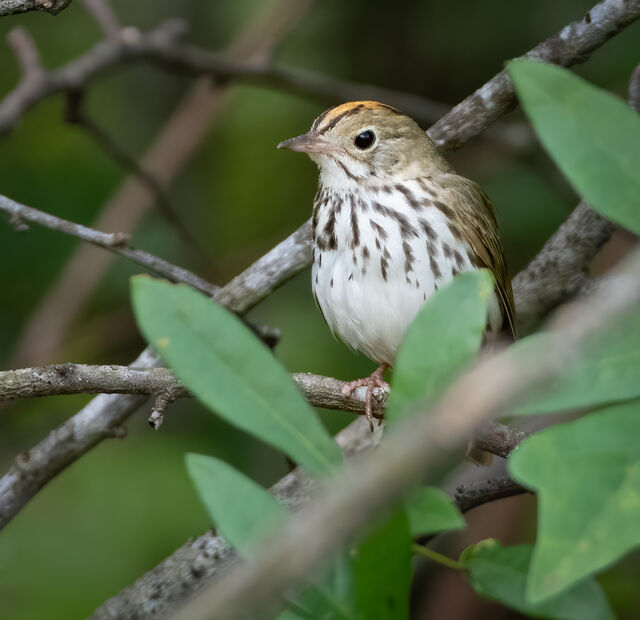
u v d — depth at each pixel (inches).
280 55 511.8
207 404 127.9
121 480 417.4
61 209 482.9
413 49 499.5
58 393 249.1
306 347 445.7
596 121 123.7
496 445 258.2
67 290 475.8
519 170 481.1
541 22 468.1
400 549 132.1
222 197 504.1
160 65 468.4
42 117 494.9
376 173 351.3
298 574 76.7
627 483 114.7
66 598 389.1
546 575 110.0
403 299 346.6
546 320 386.6
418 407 121.0
